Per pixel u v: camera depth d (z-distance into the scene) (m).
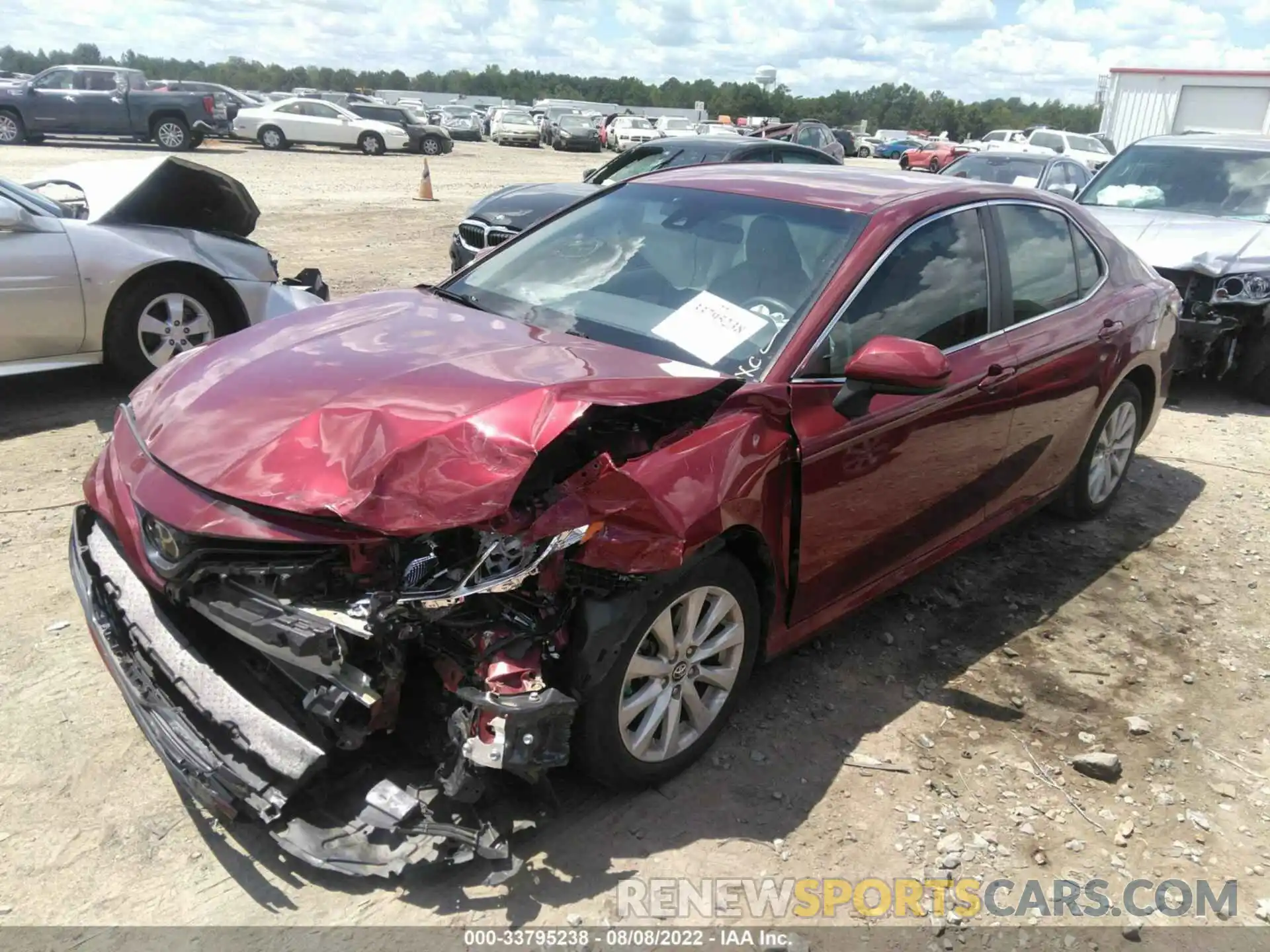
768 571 3.06
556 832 2.78
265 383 2.87
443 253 12.13
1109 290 4.70
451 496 2.35
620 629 2.59
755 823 2.87
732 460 2.79
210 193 6.44
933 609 4.21
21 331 5.61
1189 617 4.28
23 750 2.98
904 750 3.26
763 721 3.34
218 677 2.49
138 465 2.77
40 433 5.56
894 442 3.35
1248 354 7.49
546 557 2.39
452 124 47.34
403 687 2.61
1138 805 3.07
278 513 2.43
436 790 2.52
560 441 2.69
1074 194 11.60
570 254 3.81
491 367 2.86
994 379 3.76
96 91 24.23
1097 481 5.08
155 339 6.21
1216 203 8.16
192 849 2.66
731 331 3.19
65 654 3.46
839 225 3.48
